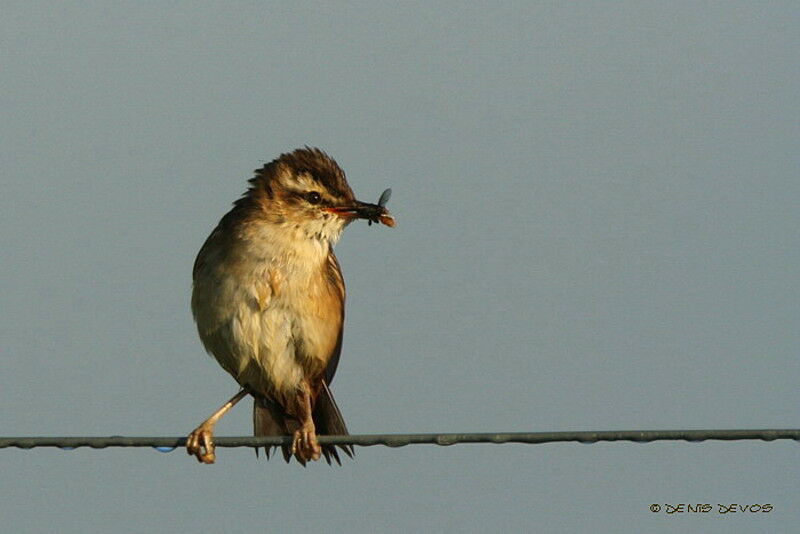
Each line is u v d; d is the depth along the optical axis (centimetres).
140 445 977
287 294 1204
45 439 959
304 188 1223
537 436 950
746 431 938
